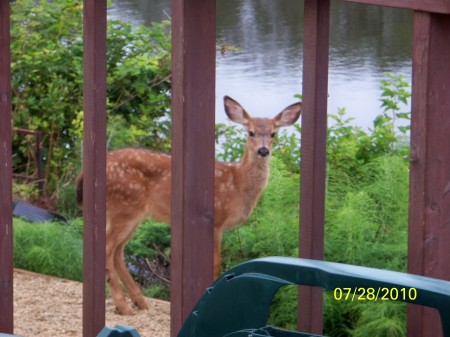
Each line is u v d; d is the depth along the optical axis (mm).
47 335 6957
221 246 8648
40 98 12016
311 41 4605
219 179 8164
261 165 8133
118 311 7895
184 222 4324
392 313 6754
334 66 16094
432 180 4625
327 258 7492
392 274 2945
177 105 4277
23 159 12070
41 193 11453
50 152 11680
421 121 4582
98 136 4496
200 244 4387
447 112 4621
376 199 8023
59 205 11094
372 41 17094
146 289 8898
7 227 4828
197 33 4250
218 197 8125
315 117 4633
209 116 4332
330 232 7559
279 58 16734
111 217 8000
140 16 17859
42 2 12453
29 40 12203
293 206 8242
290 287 7109
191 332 3383
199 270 4398
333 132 9930
